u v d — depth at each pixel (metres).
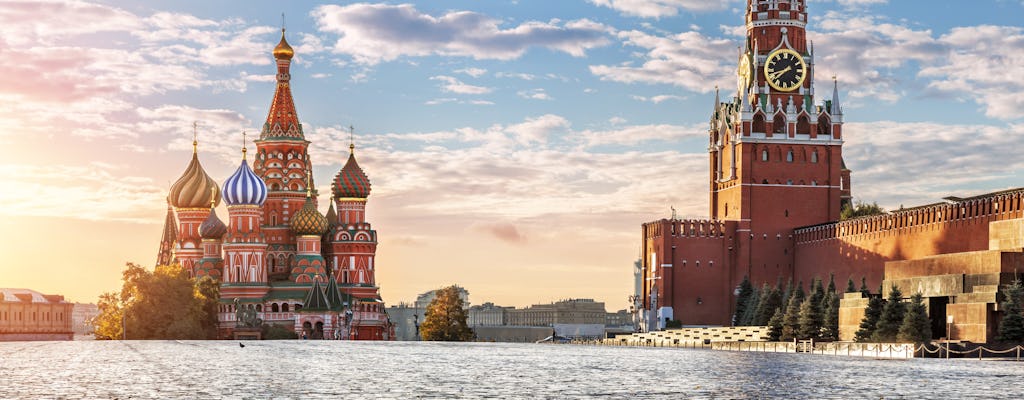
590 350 156.62
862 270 194.62
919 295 127.25
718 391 70.75
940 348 118.50
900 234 183.38
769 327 172.25
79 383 74.69
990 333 121.19
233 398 64.19
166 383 75.00
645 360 115.12
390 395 67.19
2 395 65.31
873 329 136.25
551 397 66.38
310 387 72.56
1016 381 78.56
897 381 78.69
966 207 167.00
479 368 97.06
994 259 126.56
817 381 79.31
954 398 65.75
